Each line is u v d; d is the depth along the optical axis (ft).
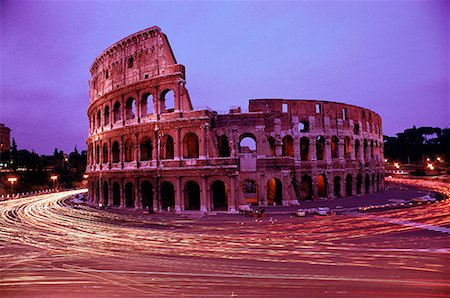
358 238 98.17
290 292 56.44
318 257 78.13
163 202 176.24
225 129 175.94
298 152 204.74
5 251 87.45
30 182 397.39
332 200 204.74
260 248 87.97
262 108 201.98
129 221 140.15
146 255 81.92
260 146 184.24
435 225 116.57
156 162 172.04
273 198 214.48
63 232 114.83
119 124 193.47
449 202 184.75
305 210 156.76
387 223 122.21
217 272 67.82
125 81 192.13
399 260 74.69
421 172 408.05
